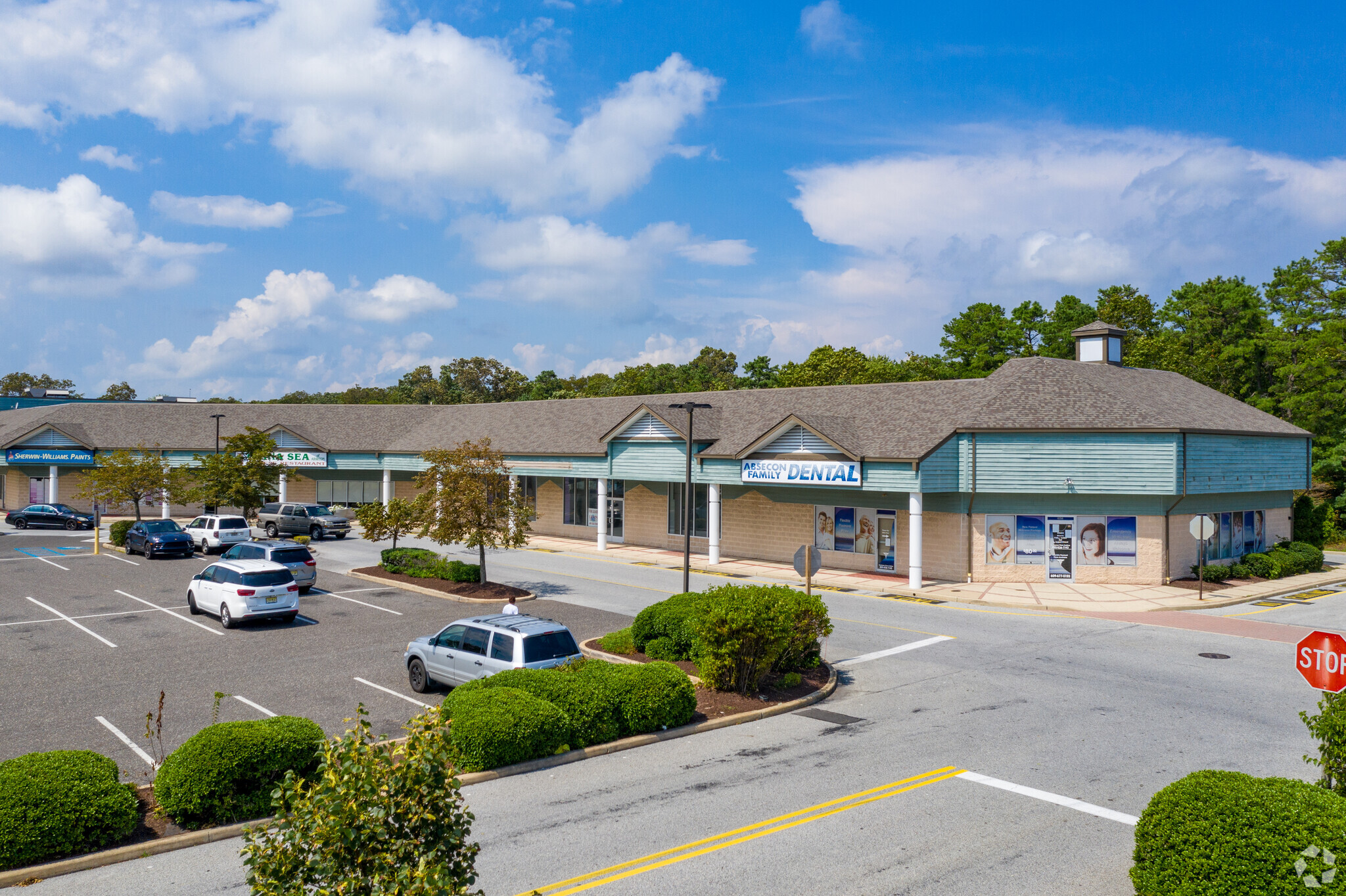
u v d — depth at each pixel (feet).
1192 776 31.60
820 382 266.77
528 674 53.11
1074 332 134.72
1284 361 199.41
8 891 32.94
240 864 35.42
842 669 69.51
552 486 169.68
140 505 194.80
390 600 99.55
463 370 392.06
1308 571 121.60
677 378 344.69
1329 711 33.35
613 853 36.04
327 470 198.80
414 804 22.29
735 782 44.93
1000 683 64.90
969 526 111.96
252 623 85.76
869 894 32.50
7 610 92.02
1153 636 81.41
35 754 38.37
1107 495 108.37
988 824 38.96
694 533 144.15
